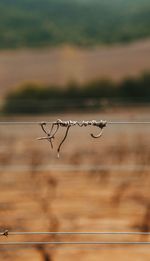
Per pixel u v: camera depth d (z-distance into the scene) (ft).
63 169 119.65
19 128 177.99
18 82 418.72
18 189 104.22
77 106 282.56
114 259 72.69
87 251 75.05
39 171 118.52
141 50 508.53
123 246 76.69
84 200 98.43
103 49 569.64
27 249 73.72
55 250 74.74
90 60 496.64
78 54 537.65
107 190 104.68
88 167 120.16
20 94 349.61
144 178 113.09
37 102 296.30
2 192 102.01
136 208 93.56
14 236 77.36
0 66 481.87
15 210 90.74
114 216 89.35
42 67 473.26
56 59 510.58
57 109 280.10
